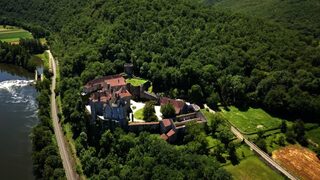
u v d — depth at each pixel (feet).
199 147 610.65
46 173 602.44
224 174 544.62
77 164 643.45
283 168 619.67
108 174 588.91
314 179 607.78
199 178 542.57
